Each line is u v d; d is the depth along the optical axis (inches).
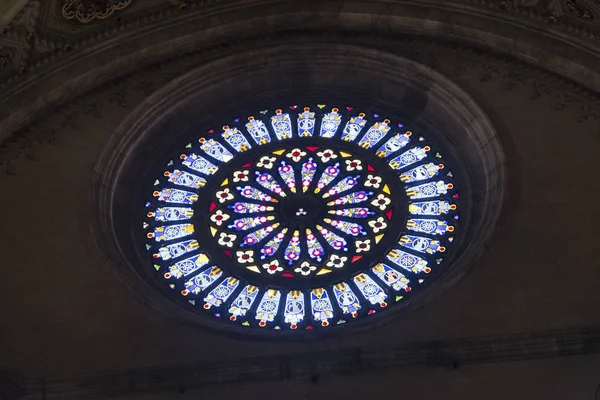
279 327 1178.0
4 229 1181.7
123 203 1232.8
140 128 1242.6
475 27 1234.0
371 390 1099.3
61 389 1111.6
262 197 1258.6
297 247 1229.1
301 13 1247.5
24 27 1222.9
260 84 1286.9
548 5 1227.9
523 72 1233.4
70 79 1229.7
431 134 1270.9
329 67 1278.3
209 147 1283.2
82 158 1218.0
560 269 1139.3
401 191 1248.8
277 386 1104.8
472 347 1107.3
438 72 1241.4
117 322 1141.1
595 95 1214.9
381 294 1193.4
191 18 1253.1
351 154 1274.6
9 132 1209.4
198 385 1106.1
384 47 1263.5
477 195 1223.5
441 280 1146.0
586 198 1168.2
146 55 1248.8
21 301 1152.8
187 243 1231.5
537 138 1202.6
